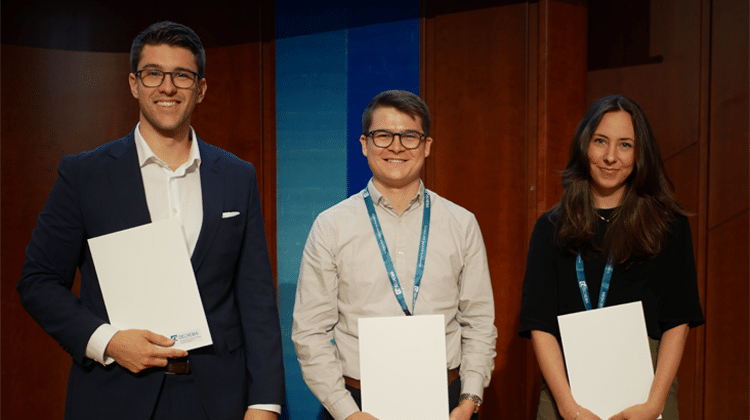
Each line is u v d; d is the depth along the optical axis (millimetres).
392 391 1403
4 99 2477
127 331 1222
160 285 1265
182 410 1267
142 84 1301
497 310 2459
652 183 1551
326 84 2578
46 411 2527
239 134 2617
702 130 2371
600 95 2580
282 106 2607
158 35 1310
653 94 2469
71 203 1282
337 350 1560
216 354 1318
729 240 2344
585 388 1431
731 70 2314
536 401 2395
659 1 2438
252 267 1430
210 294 1327
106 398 1241
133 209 1287
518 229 2434
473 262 1610
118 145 1353
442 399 1397
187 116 1343
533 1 2373
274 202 2617
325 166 2582
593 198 1627
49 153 2545
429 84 2510
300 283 1586
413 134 1535
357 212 1609
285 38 2604
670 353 1477
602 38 2570
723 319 2359
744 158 2303
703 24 2350
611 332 1455
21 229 2510
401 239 1585
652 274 1534
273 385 1346
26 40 2508
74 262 1307
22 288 1251
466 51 2490
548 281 1572
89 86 2572
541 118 2340
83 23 2559
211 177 1381
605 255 1552
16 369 2490
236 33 2604
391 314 1524
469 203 2500
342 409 1412
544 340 1522
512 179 2438
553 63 2344
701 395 2381
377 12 2539
